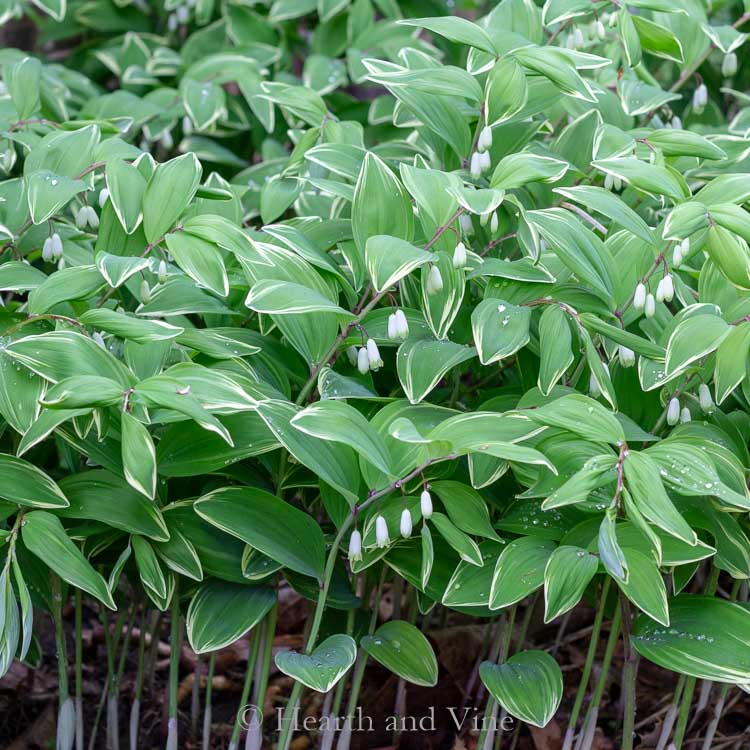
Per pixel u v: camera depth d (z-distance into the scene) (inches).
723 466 75.2
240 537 76.0
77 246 82.2
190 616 77.4
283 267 77.5
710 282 78.7
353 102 113.3
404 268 74.1
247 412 77.3
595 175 82.7
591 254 76.1
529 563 75.5
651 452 73.7
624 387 79.8
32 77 86.9
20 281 77.3
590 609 94.0
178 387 72.7
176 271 81.7
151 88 115.6
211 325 83.3
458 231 76.0
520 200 82.0
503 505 79.7
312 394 80.4
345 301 82.4
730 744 86.6
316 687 73.9
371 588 82.8
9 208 80.7
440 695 87.3
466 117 83.1
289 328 77.5
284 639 95.4
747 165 85.1
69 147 81.1
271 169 97.8
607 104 87.4
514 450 72.0
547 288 77.5
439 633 88.7
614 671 91.7
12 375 75.2
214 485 79.4
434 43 123.3
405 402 77.2
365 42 113.7
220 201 83.5
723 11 102.7
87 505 76.8
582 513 78.0
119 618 83.3
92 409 74.2
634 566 74.2
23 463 76.1
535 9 85.6
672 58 85.1
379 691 86.8
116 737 84.1
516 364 82.9
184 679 91.4
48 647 92.8
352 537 75.6
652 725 88.4
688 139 79.2
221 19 122.0
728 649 75.4
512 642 90.5
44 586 80.1
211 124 101.7
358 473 76.1
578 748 81.8
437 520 75.3
